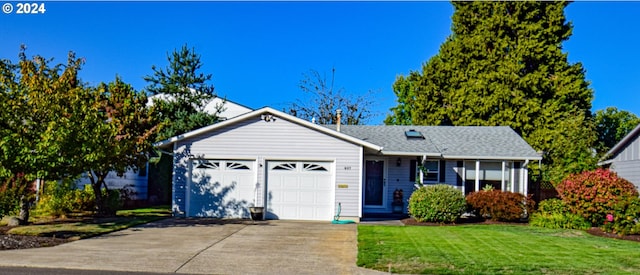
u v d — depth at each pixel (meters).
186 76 26.84
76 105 13.97
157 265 9.02
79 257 9.57
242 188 17.41
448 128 23.58
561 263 9.48
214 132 17.52
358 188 17.19
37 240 11.41
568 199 15.98
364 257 9.91
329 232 13.85
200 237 12.48
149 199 25.66
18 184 13.89
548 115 29.69
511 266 9.16
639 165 18.34
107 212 17.58
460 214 16.72
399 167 20.58
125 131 16.70
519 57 30.97
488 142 21.38
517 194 17.19
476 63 32.16
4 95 13.52
